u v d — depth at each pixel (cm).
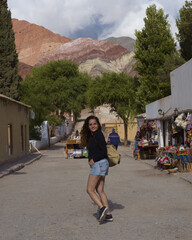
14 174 1412
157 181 1045
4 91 3300
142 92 3950
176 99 1839
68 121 7969
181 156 1224
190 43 3572
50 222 565
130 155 2350
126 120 4134
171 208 660
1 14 3322
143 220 566
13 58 3325
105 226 533
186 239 454
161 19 3903
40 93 4034
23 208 688
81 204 713
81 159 2250
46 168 1648
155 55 3838
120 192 858
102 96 4297
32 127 3925
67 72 7656
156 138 2372
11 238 479
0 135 1834
